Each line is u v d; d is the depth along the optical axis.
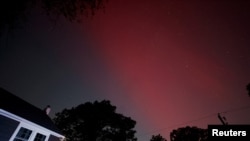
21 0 3.73
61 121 30.47
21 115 11.27
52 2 4.46
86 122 29.55
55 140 14.56
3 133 9.88
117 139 28.67
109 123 29.83
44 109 18.02
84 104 31.61
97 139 29.14
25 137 11.53
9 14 3.61
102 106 30.83
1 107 9.85
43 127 12.71
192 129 43.09
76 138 29.45
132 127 30.94
